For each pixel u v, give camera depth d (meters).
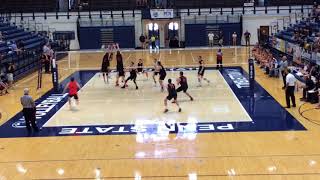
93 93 22.12
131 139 14.20
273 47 35.16
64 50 41.19
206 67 29.83
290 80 17.64
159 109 18.19
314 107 17.83
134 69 23.67
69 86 19.14
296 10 42.62
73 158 12.48
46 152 13.12
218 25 43.41
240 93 21.14
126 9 43.84
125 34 43.72
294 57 27.95
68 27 43.62
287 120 15.98
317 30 31.70
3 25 38.12
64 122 16.58
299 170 11.06
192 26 43.56
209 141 13.74
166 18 43.12
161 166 11.61
